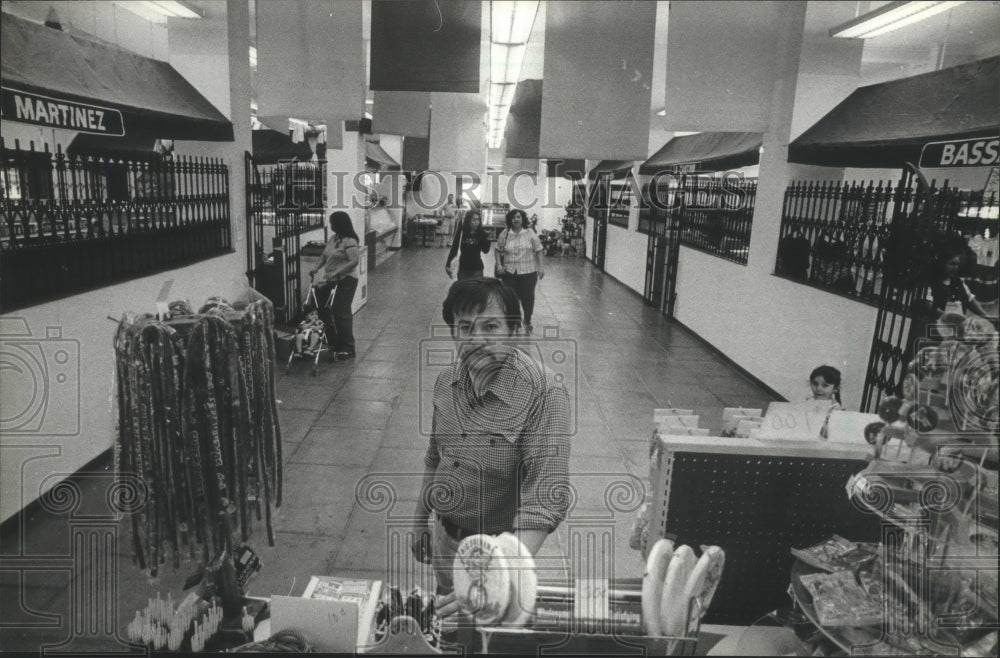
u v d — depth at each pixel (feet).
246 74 17.83
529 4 10.19
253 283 18.84
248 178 18.48
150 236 14.10
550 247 55.16
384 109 17.54
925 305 10.43
